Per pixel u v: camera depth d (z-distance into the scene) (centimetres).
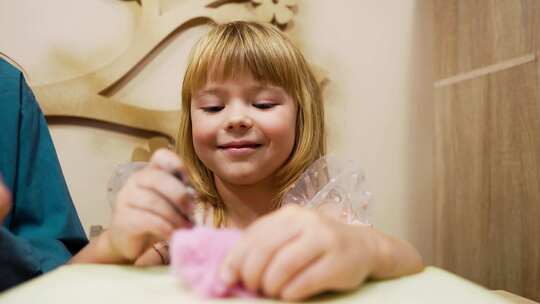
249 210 67
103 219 82
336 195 60
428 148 94
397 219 93
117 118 81
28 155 62
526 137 73
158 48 84
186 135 70
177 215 43
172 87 85
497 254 77
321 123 72
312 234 34
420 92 93
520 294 73
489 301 37
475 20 82
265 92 63
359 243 37
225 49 64
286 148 64
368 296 35
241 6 86
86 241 63
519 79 74
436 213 91
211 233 37
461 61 85
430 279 41
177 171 45
